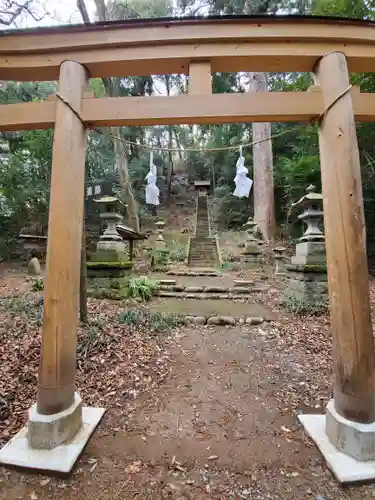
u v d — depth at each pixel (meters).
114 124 1.92
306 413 2.12
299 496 1.40
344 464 1.52
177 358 2.99
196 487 1.46
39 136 8.49
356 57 1.87
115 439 1.83
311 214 4.93
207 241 11.40
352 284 1.66
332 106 1.78
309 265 4.71
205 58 1.87
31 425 1.63
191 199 18.89
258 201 10.93
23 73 1.99
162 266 8.51
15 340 3.11
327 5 5.43
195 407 2.20
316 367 2.85
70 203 1.77
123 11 7.48
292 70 2.00
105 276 5.04
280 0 8.47
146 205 17.11
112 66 1.94
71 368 1.76
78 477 1.51
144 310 4.30
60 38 1.86
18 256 8.52
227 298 5.36
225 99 1.83
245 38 1.83
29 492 1.41
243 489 1.45
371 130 6.37
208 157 17.27
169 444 1.79
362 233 1.70
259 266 8.70
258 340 3.47
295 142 11.88
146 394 2.37
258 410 2.17
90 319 3.66
